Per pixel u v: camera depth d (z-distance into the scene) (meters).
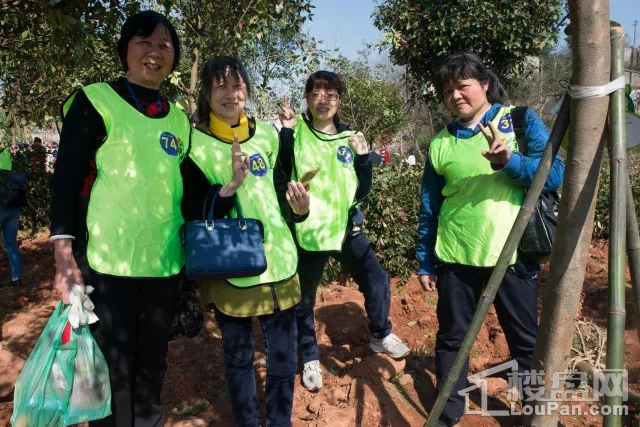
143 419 2.57
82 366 2.22
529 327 2.76
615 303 1.76
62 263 2.22
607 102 1.81
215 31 5.69
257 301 2.58
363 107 12.47
